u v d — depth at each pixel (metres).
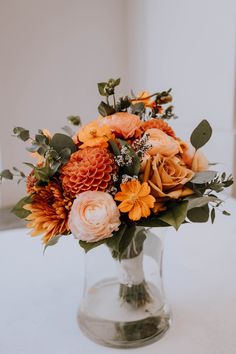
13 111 1.67
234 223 1.19
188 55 1.49
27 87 1.68
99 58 1.85
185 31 1.49
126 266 0.63
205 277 0.86
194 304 0.76
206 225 1.18
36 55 1.68
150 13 1.69
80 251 1.03
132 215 0.50
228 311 0.73
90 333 0.66
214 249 1.01
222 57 1.31
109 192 0.53
